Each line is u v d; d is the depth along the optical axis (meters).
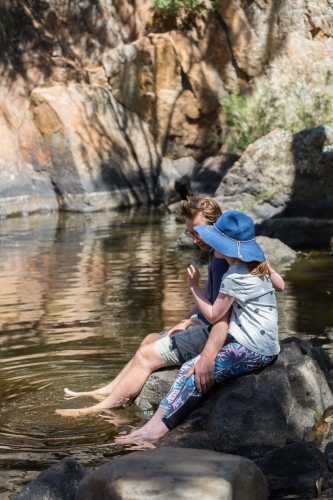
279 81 16.66
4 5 16.44
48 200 15.61
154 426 4.63
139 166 16.34
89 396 5.29
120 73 16.59
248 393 4.58
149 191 16.27
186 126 16.67
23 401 5.22
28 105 15.87
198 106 16.58
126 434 4.67
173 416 4.64
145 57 16.42
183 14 17.19
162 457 3.49
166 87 16.59
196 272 4.80
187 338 5.03
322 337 6.43
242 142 15.91
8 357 6.12
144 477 3.27
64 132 15.48
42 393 5.36
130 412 5.03
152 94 16.52
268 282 4.77
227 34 16.77
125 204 15.88
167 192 16.25
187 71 16.47
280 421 4.46
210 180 15.59
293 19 16.77
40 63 16.31
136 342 6.42
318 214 11.59
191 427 4.61
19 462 4.26
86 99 16.02
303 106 16.05
